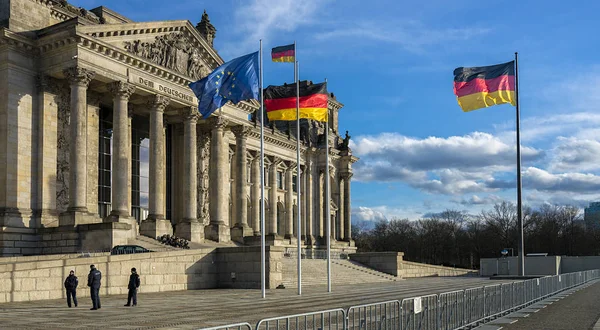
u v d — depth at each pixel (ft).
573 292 228.02
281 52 219.61
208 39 342.23
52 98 257.55
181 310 134.62
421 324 84.69
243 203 355.15
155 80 285.23
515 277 335.47
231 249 233.14
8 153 241.35
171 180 333.62
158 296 185.06
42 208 248.52
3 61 245.65
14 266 161.58
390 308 74.54
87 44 249.75
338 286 260.01
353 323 66.49
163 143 302.86
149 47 283.59
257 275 227.81
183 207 309.83
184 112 307.78
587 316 130.93
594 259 450.30
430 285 268.41
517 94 270.67
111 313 129.08
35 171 250.37
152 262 205.67
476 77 241.76
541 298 184.34
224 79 199.31
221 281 233.76
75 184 244.01
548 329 106.73
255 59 198.59
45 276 169.17
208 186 350.02
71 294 156.56
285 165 492.95
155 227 275.59
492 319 123.24
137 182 311.68
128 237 239.50
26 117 249.34
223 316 119.55
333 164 541.75
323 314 61.00
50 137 254.88
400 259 362.33
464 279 351.25
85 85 249.14
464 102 242.58
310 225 506.48
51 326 104.17
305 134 520.83
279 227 487.20
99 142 288.51
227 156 364.38
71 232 237.45
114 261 190.90
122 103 265.34
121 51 263.90
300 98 210.79
